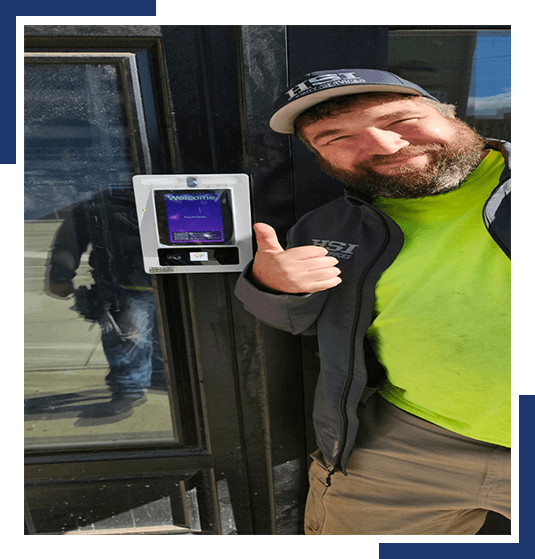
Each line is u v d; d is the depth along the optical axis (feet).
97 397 4.38
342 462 3.57
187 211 3.74
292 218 3.82
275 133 3.64
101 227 3.97
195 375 4.31
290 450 4.40
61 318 4.18
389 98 3.05
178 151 3.73
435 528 3.82
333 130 3.17
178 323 4.19
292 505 4.56
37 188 3.88
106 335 4.23
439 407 3.26
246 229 3.76
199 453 4.50
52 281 4.09
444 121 3.16
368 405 3.56
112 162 3.83
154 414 4.42
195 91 3.63
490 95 3.65
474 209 3.07
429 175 3.13
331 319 3.36
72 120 3.74
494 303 2.97
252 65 3.52
